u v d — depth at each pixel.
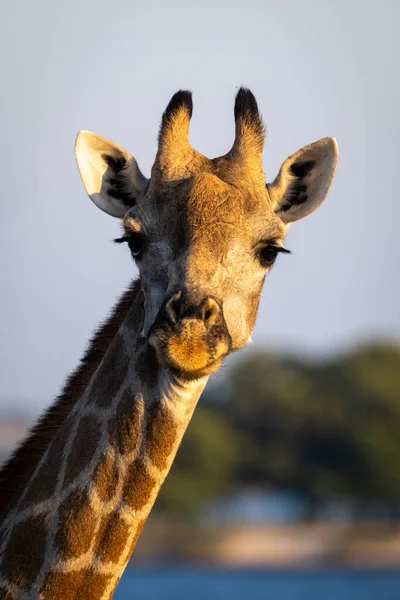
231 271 13.18
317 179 14.64
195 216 13.15
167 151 13.87
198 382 12.74
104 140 14.35
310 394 141.00
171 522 127.69
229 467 131.88
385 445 134.75
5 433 168.88
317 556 129.12
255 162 13.95
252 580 81.62
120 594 60.75
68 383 13.59
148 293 13.12
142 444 12.70
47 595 12.25
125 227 13.45
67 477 12.61
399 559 129.00
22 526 12.52
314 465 138.00
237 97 14.26
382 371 143.12
